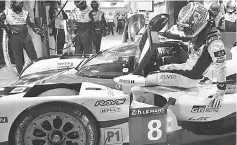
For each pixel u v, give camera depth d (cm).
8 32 569
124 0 1536
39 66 414
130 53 346
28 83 324
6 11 561
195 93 283
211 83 321
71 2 859
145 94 283
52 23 731
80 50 691
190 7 255
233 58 370
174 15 748
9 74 623
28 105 232
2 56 740
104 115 244
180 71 280
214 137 282
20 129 233
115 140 251
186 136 276
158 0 895
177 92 281
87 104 239
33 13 678
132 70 318
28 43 589
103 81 304
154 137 263
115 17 1678
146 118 258
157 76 275
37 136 240
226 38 384
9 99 234
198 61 264
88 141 241
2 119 231
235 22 677
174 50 318
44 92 262
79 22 652
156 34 258
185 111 269
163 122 263
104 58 341
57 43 775
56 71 402
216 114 273
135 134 257
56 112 234
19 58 591
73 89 274
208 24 253
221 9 718
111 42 1219
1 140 234
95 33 675
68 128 245
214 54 244
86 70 330
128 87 259
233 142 282
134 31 540
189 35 262
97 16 658
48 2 715
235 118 282
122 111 247
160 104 279
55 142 241
